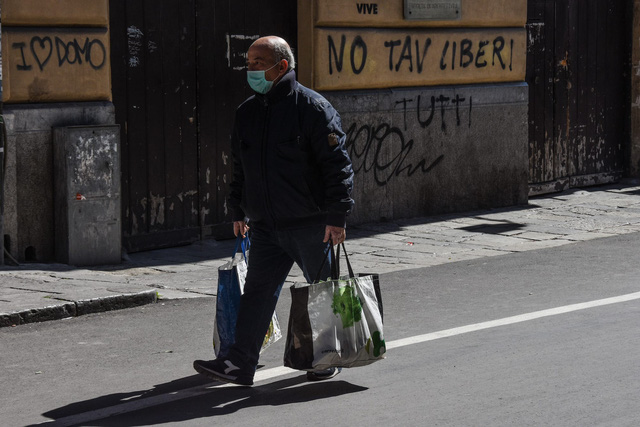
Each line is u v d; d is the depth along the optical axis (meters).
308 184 12.72
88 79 22.17
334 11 26.39
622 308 17.20
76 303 17.38
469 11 29.56
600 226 27.95
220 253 24.09
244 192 13.31
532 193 33.19
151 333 16.19
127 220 23.52
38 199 21.67
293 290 12.55
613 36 35.66
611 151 36.19
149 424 11.60
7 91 21.06
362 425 11.36
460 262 22.61
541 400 12.09
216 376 12.69
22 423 11.72
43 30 21.45
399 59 28.11
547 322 16.27
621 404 11.87
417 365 13.85
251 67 12.61
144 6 23.42
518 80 31.34
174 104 24.25
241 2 25.34
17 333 16.17
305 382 13.22
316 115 12.53
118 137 22.11
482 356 14.23
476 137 30.30
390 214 28.38
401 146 28.38
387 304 18.16
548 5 32.91
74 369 14.09
